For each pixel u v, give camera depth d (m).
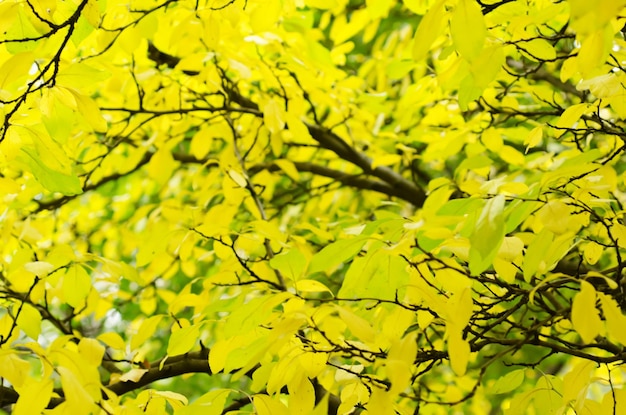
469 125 2.80
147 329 2.00
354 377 1.60
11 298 2.25
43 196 4.28
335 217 3.94
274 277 2.39
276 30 2.73
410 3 1.80
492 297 1.86
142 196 4.76
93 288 2.55
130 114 2.99
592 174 1.77
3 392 2.13
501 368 3.98
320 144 3.59
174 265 3.47
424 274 1.61
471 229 1.46
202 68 2.59
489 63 1.43
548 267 1.53
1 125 1.73
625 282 1.67
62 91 1.66
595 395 3.58
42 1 1.57
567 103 3.38
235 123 3.50
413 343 1.32
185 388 4.50
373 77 4.14
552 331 3.12
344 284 1.59
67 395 1.38
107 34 2.04
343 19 3.48
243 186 2.35
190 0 2.36
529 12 1.90
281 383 1.65
